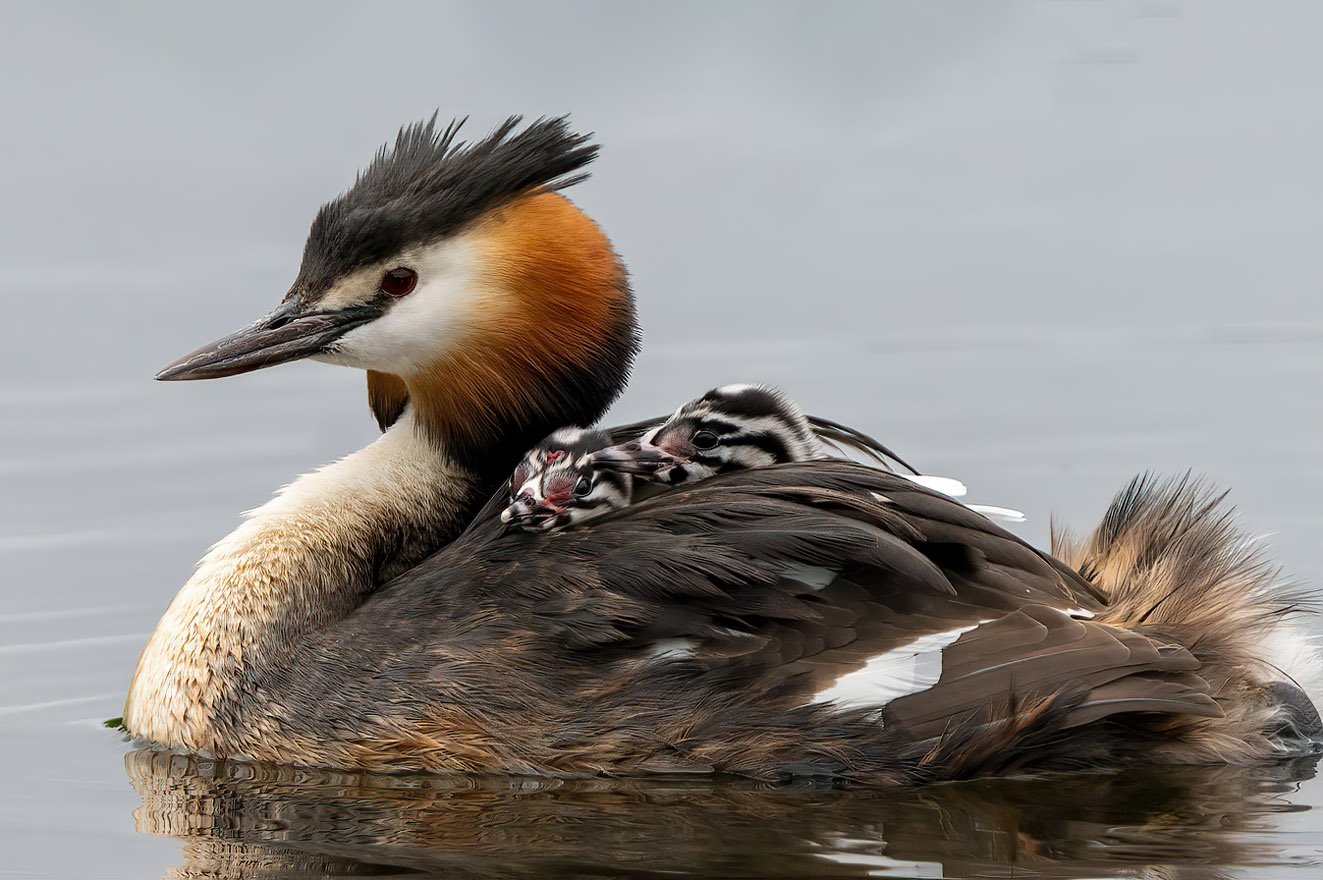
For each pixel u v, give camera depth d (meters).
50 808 11.62
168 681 12.59
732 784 11.55
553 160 13.30
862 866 10.44
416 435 13.59
